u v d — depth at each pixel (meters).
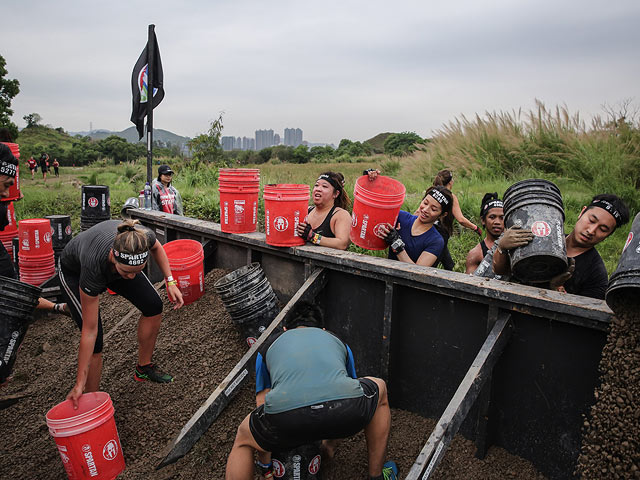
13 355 4.22
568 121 12.34
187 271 5.04
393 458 3.27
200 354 4.45
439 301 3.41
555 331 2.83
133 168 31.19
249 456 2.82
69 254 3.79
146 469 3.45
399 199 3.75
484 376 2.85
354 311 4.09
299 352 2.67
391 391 3.78
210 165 16.41
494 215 4.08
